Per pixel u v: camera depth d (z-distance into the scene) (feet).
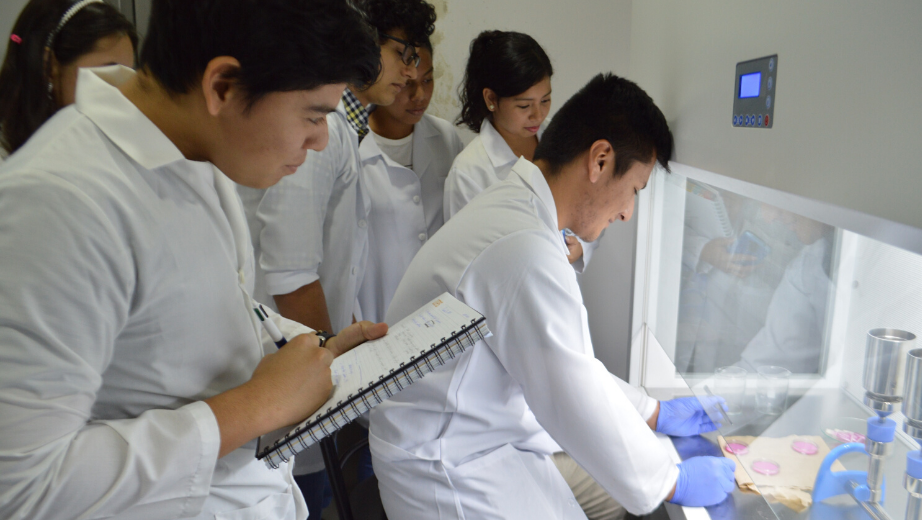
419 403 3.26
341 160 4.78
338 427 2.18
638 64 5.20
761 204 3.19
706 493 3.44
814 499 2.92
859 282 2.52
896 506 2.43
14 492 1.62
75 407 1.73
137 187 1.89
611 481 3.21
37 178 1.67
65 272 1.65
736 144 3.18
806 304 2.86
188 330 2.08
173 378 2.09
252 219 4.55
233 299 2.27
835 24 2.26
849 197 2.21
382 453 3.33
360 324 2.84
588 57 7.20
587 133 3.33
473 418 3.26
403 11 4.69
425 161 5.95
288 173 2.18
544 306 3.01
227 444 1.99
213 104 1.86
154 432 1.88
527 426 3.44
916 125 1.83
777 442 3.23
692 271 4.26
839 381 2.72
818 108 2.40
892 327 2.35
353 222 5.03
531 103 5.18
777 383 3.20
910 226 1.88
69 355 1.68
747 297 3.45
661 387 5.04
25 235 1.61
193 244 2.07
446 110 7.49
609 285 6.17
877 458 2.51
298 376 2.19
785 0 2.62
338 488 3.26
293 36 1.79
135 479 1.81
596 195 3.49
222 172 2.20
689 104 3.88
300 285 4.50
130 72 2.15
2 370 1.57
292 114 1.95
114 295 1.79
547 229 3.24
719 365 3.94
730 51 3.22
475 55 5.35
